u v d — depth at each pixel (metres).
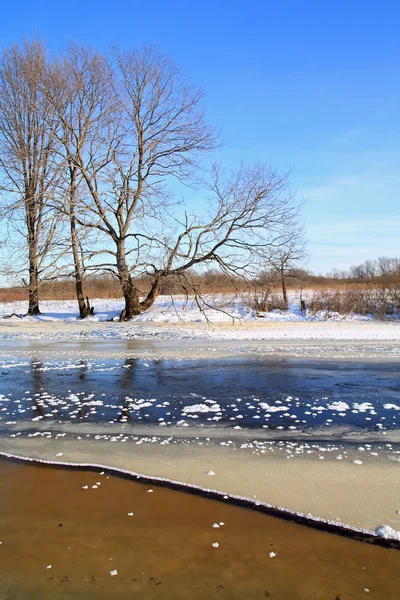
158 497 5.04
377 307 25.84
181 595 3.51
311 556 3.96
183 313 25.38
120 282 23.83
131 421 7.80
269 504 4.85
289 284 30.08
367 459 6.06
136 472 5.70
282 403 8.81
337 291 27.84
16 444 6.75
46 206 21.12
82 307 26.75
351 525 4.42
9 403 9.02
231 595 3.51
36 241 20.66
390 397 9.22
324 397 9.23
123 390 9.95
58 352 15.11
